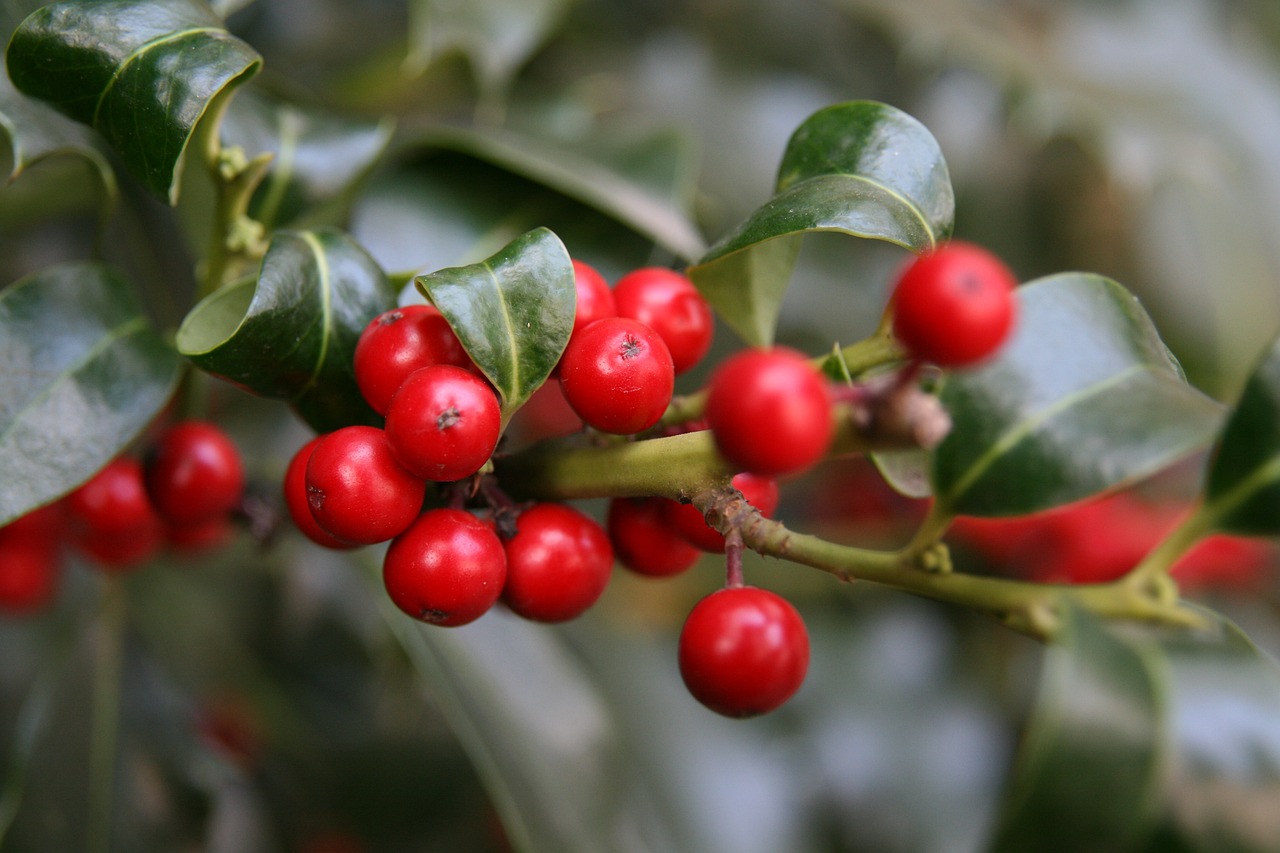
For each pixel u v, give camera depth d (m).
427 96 0.26
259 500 0.20
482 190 0.22
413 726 0.27
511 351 0.17
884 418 0.15
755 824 0.26
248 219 0.20
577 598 0.17
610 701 0.27
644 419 0.17
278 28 0.26
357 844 0.27
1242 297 0.34
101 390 0.18
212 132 0.18
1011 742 0.29
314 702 0.27
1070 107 0.32
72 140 0.19
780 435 0.15
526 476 0.17
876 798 0.28
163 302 0.24
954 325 0.15
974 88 0.34
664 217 0.21
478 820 0.27
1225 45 0.36
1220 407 0.17
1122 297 0.17
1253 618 0.32
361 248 0.18
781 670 0.16
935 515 0.17
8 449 0.18
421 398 0.16
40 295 0.18
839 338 0.28
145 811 0.24
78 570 0.26
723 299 0.19
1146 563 0.16
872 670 0.29
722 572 0.29
